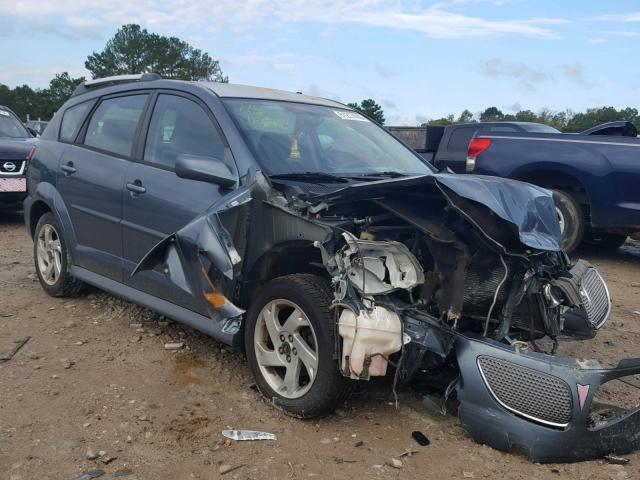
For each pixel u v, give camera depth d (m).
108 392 3.79
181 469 3.00
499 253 3.32
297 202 3.53
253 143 4.02
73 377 3.99
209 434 3.32
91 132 5.26
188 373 4.09
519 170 8.05
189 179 3.82
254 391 3.85
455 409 3.65
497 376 3.14
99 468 2.98
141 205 4.39
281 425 3.44
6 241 8.50
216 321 3.66
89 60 90.25
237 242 3.65
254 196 3.68
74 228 5.20
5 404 3.59
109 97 5.24
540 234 3.43
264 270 3.79
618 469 3.02
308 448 3.21
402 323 3.27
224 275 3.50
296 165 4.07
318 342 3.33
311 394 3.38
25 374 4.01
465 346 3.24
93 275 5.07
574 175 7.61
